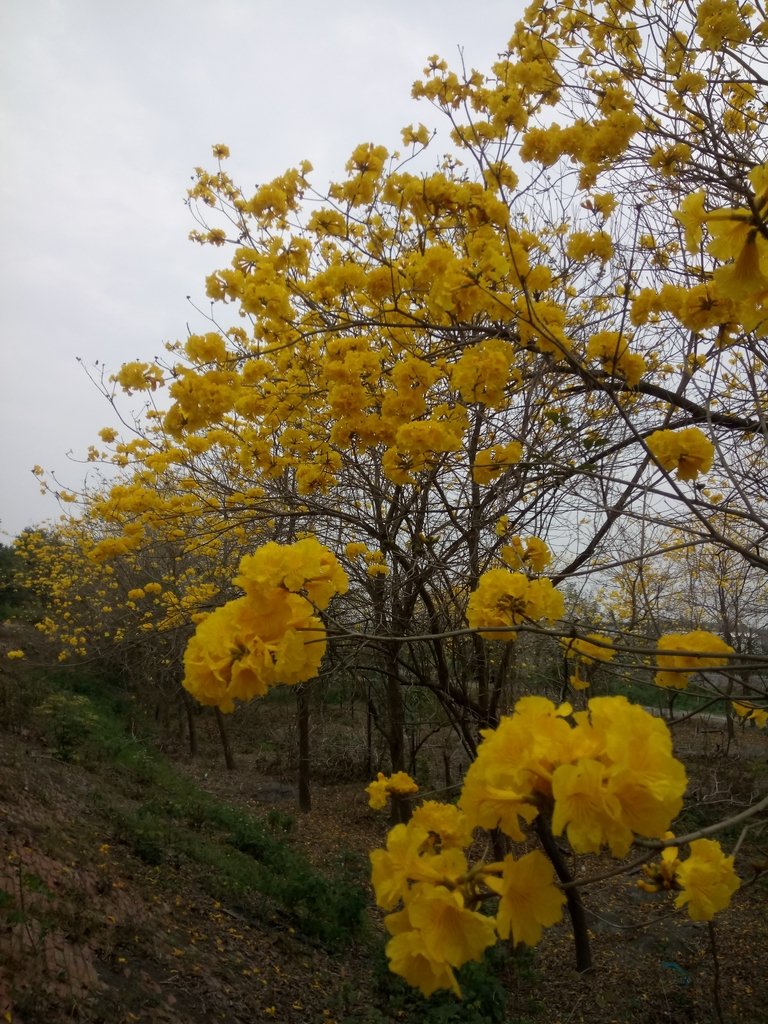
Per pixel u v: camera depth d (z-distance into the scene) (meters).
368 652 5.22
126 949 4.70
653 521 2.11
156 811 8.18
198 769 13.46
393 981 5.57
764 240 1.02
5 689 10.15
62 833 6.05
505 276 2.56
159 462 5.29
